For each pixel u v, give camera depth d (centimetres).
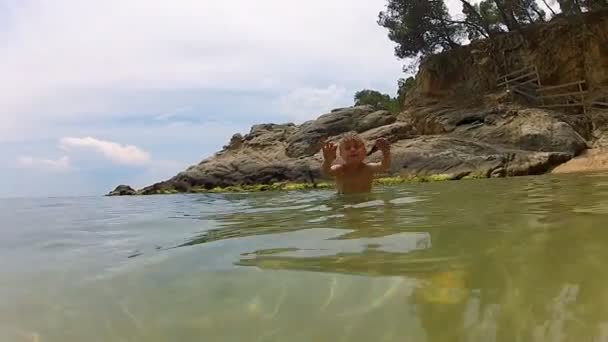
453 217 145
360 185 292
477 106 841
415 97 1048
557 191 218
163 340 66
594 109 714
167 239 149
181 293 83
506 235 109
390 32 1107
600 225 114
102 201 448
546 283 73
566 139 543
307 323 66
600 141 574
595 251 89
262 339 63
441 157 538
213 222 192
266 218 187
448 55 1025
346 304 71
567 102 774
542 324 60
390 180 498
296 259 99
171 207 312
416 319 64
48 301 86
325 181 599
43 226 212
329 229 137
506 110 677
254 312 72
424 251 99
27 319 77
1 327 74
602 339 56
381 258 95
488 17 1052
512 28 977
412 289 75
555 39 862
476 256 91
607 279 73
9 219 256
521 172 469
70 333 71
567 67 838
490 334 59
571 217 129
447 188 295
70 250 140
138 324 72
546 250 92
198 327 69
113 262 115
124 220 225
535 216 136
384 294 74
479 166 496
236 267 97
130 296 84
